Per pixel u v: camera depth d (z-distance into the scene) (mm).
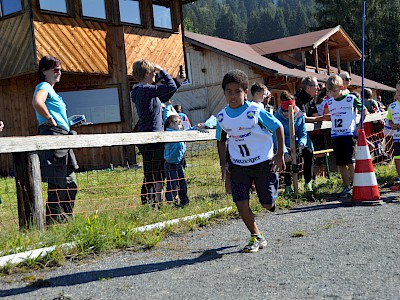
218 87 25078
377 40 48125
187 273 3824
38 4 13484
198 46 24984
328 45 29750
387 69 47875
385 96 46094
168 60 16891
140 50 15891
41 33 13523
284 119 7477
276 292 3229
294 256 4066
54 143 5062
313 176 8547
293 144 7359
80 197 8156
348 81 8789
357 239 4461
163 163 6582
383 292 3107
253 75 23812
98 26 14898
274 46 27953
